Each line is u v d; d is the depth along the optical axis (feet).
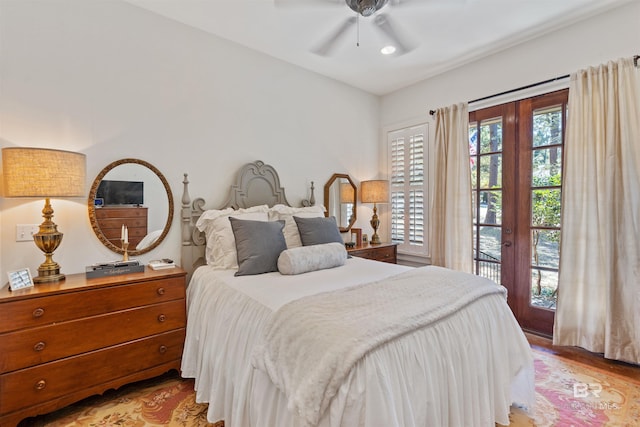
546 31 8.95
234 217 8.23
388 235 13.87
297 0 6.10
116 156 7.63
